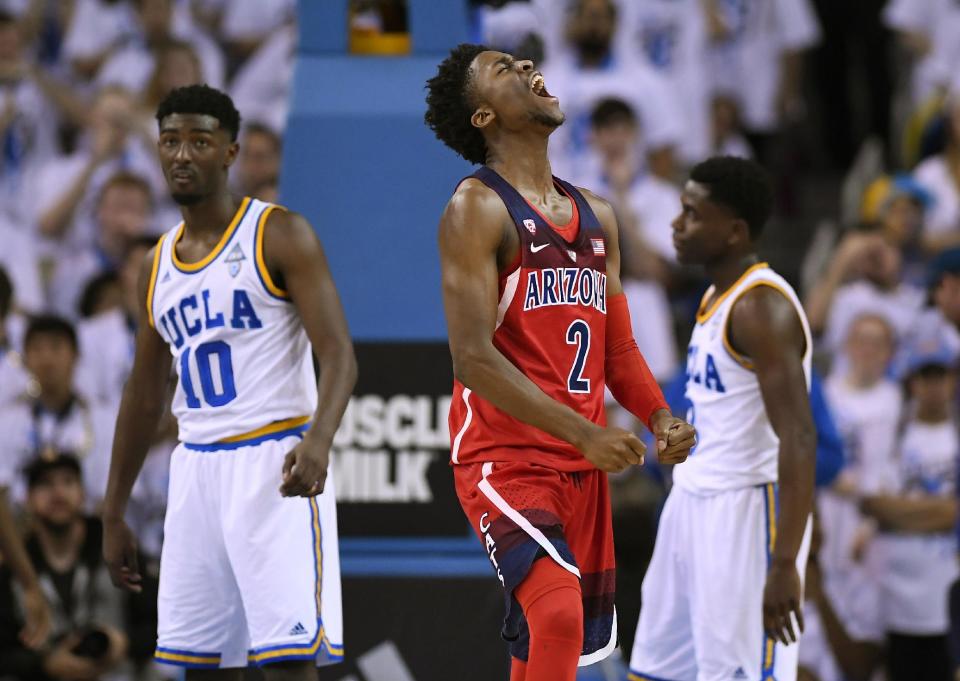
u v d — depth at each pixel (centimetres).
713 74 3347
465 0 1748
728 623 1377
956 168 2931
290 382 1272
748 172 1400
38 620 1788
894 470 2283
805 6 3353
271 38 3088
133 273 2453
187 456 1277
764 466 1387
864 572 2216
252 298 1254
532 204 1133
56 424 2131
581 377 1141
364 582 1516
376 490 1568
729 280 1415
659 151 2912
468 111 1159
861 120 3662
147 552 2045
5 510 1778
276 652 1224
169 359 1339
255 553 1237
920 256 2780
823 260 3034
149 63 3003
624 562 1991
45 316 2173
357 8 1797
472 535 1562
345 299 1603
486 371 1075
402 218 1627
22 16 3166
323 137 1645
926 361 2305
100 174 2811
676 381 1825
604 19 2920
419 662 1509
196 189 1248
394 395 1578
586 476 1156
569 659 1075
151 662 1867
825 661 2108
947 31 3309
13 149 2880
